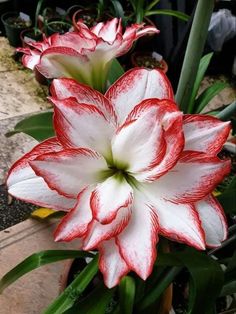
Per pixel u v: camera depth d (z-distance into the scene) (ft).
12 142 2.55
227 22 3.11
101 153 0.87
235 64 3.34
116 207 0.81
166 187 0.85
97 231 0.81
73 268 1.62
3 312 1.73
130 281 1.18
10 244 1.94
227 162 0.81
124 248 0.82
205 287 0.98
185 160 0.81
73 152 0.82
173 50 3.11
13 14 3.33
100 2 3.09
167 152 0.78
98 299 1.13
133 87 0.89
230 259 1.31
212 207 0.87
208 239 0.87
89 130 0.84
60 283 1.67
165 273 1.28
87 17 3.25
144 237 0.83
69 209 0.89
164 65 3.13
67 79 0.87
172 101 0.81
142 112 0.80
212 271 1.00
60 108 0.82
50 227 2.02
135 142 0.80
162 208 0.85
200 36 1.05
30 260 1.21
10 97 2.88
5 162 2.44
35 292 1.80
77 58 1.06
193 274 0.98
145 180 0.83
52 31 3.09
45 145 0.88
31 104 2.88
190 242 0.82
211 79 3.41
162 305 1.37
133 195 0.86
